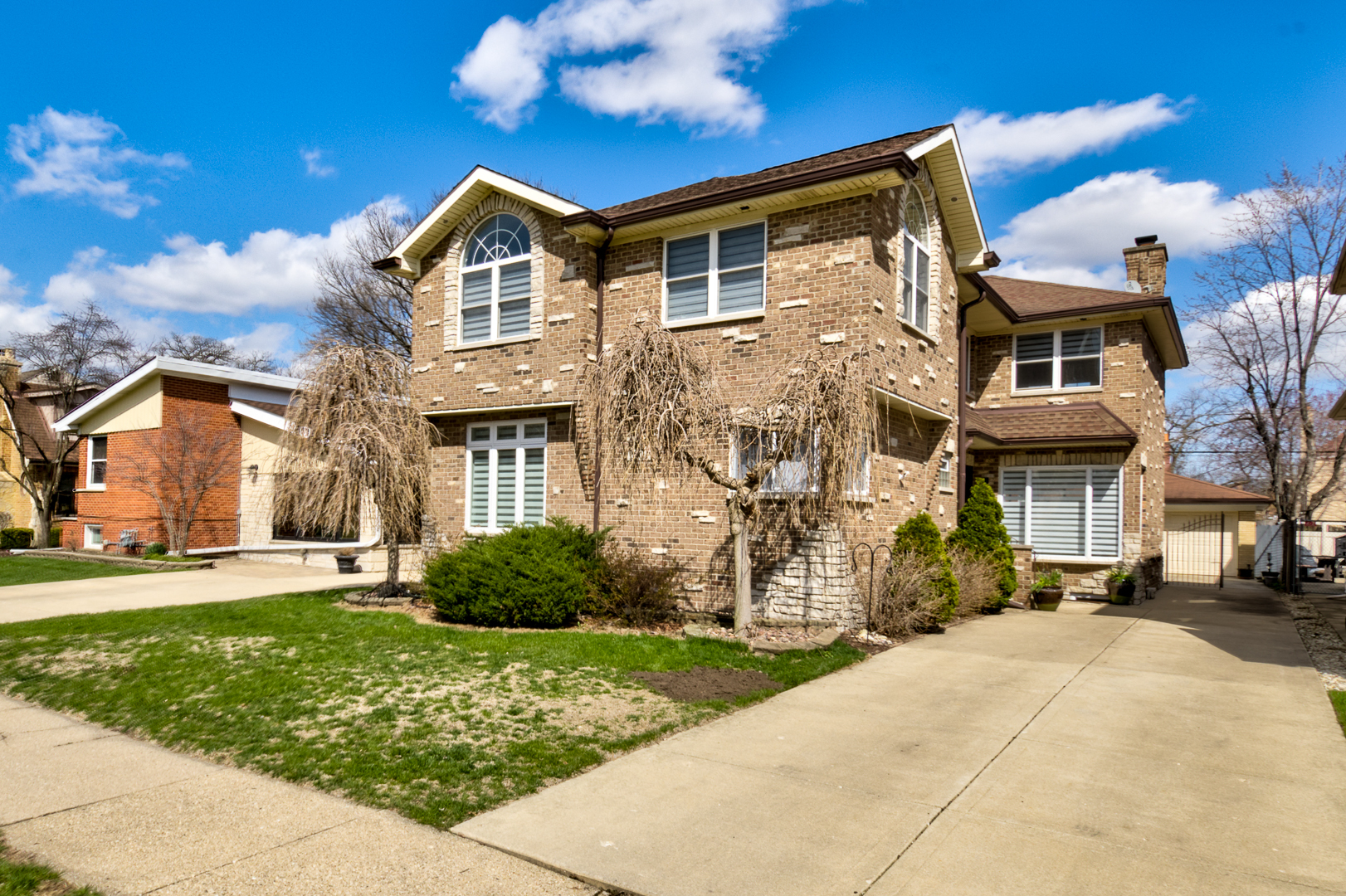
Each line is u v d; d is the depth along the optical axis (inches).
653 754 249.1
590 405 448.1
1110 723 285.0
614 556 499.5
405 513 538.3
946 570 498.0
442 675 334.6
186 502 855.7
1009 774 234.1
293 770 231.3
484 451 621.6
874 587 466.6
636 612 459.8
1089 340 746.2
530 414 589.6
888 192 500.7
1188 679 353.4
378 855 181.2
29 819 199.5
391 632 426.6
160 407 871.7
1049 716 294.4
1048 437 685.9
